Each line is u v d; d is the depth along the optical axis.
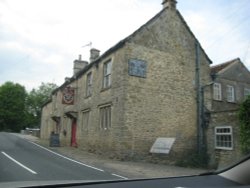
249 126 14.38
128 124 16.52
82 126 22.59
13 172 9.83
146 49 17.94
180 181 2.31
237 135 15.88
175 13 19.72
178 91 18.64
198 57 19.89
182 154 17.95
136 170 12.59
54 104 33.44
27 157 14.57
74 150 21.05
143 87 17.36
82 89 23.50
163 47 18.64
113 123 17.39
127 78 16.94
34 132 47.47
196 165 17.23
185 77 19.17
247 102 14.61
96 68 21.05
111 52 18.83
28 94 76.12
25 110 73.06
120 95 17.00
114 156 16.66
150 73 17.77
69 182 2.12
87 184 2.11
